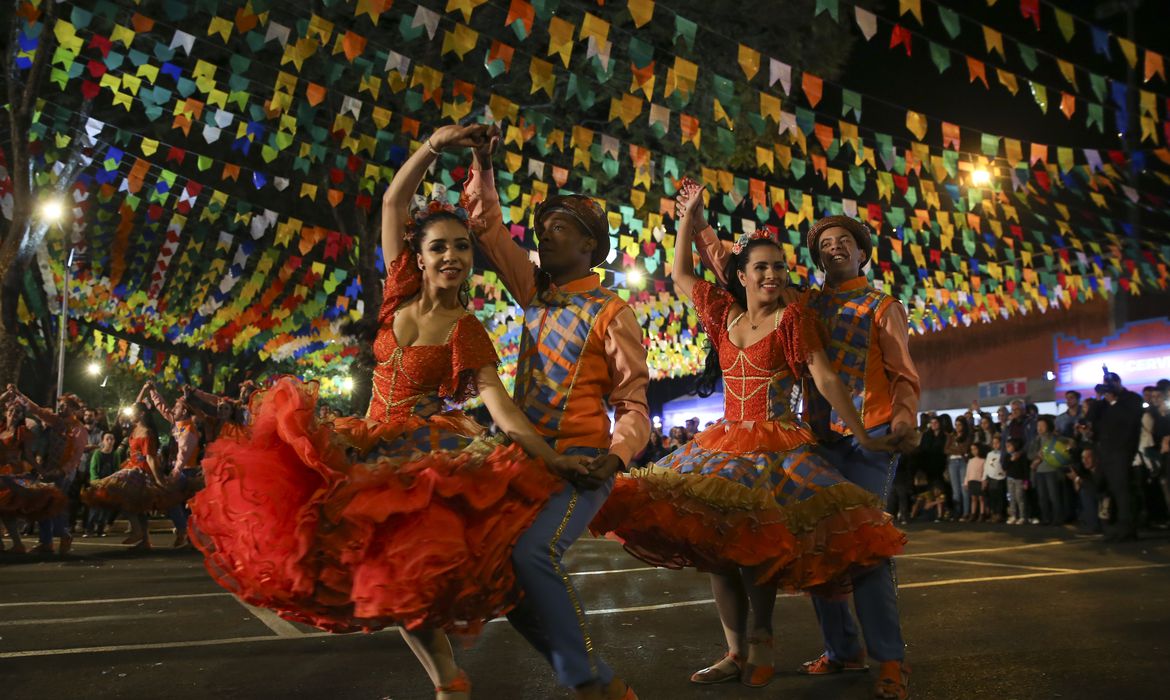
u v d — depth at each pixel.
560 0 7.19
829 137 9.09
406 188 3.29
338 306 17.98
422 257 3.13
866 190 16.33
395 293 3.16
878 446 3.84
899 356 4.06
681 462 3.98
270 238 17.00
